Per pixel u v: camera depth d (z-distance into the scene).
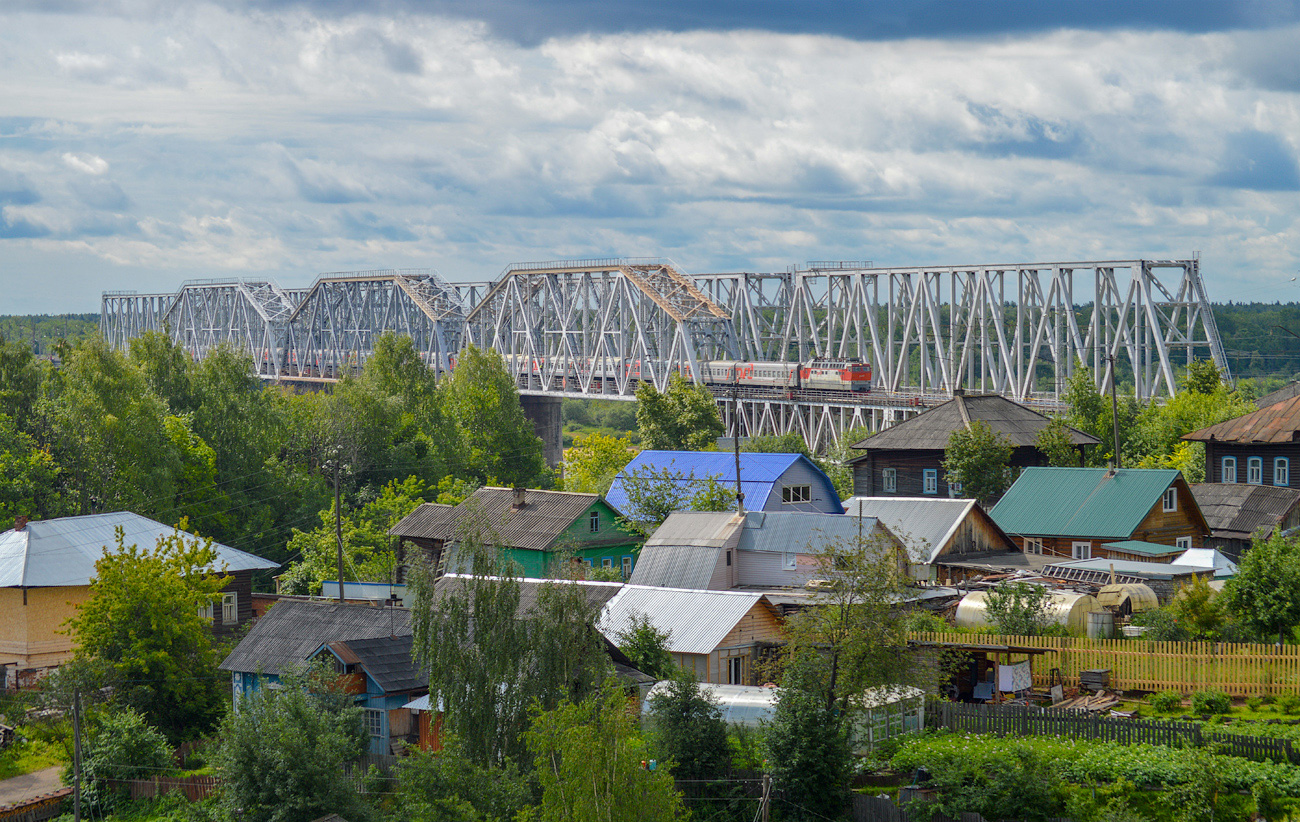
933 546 72.56
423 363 155.00
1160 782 40.09
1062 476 80.75
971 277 162.88
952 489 93.62
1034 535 77.12
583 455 139.25
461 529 47.47
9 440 106.12
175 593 63.66
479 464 145.00
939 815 40.62
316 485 130.12
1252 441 85.62
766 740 43.00
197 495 118.75
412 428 146.00
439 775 41.75
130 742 54.88
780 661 48.25
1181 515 78.31
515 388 154.50
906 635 46.28
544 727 38.69
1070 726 44.97
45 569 73.38
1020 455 94.44
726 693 48.91
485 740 43.72
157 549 67.06
